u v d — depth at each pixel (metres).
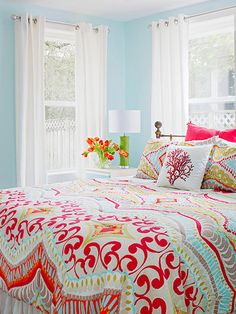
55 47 5.11
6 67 4.68
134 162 5.57
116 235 2.14
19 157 4.68
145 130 5.41
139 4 4.78
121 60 5.59
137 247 2.05
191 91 4.95
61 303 2.12
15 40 4.68
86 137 5.15
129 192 3.25
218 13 4.46
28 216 2.64
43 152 4.79
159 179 3.52
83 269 2.09
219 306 2.21
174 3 4.73
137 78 5.47
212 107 4.76
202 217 2.42
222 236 2.31
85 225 2.30
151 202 2.87
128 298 1.95
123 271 1.98
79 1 4.66
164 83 4.92
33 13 4.82
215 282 2.20
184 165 3.39
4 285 2.66
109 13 5.16
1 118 4.68
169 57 4.88
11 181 4.78
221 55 4.65
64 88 5.21
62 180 5.17
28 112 4.71
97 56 5.24
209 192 3.25
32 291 2.41
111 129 4.95
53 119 5.13
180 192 3.27
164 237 2.13
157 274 2.00
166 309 1.96
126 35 5.57
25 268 2.48
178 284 2.04
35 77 4.71
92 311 2.02
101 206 2.73
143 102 5.42
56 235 2.32
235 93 4.34
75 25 5.05
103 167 5.02
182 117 4.71
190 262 2.13
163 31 4.91
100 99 5.26
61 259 2.21
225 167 3.28
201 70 4.84
